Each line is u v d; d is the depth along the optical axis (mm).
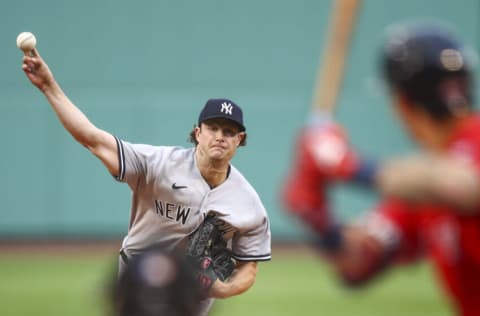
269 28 81125
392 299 55375
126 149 21422
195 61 80562
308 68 81000
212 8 80875
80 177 76312
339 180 12000
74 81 79812
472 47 80438
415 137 12078
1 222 75938
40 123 76188
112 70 79938
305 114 77438
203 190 22000
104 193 76438
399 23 80375
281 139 77125
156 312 7770
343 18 14930
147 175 21750
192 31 80750
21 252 72750
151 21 80375
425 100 11648
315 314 50750
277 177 76875
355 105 78062
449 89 11586
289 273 64938
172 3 80562
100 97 78125
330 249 14242
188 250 21969
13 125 76000
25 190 76125
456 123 11781
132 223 22734
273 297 56062
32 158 76125
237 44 81000
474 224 12547
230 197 22250
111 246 75188
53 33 79750
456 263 13336
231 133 21625
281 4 81188
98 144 21031
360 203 75562
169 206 22031
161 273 7879
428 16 80625
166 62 80312
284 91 80750
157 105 77438
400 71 11688
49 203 76188
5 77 77688
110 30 80062
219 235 22312
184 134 77375
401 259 14922
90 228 76438
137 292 7801
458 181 8570
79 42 79875
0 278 61562
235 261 23000
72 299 53562
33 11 79375
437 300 54906
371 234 14516
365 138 78062
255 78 80812
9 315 49094
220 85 80688
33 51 20094
